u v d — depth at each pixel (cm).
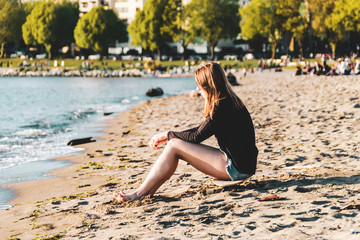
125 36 10362
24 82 5838
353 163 618
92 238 366
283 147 830
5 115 2098
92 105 2672
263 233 341
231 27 9188
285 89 2762
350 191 452
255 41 10838
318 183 500
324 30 8375
